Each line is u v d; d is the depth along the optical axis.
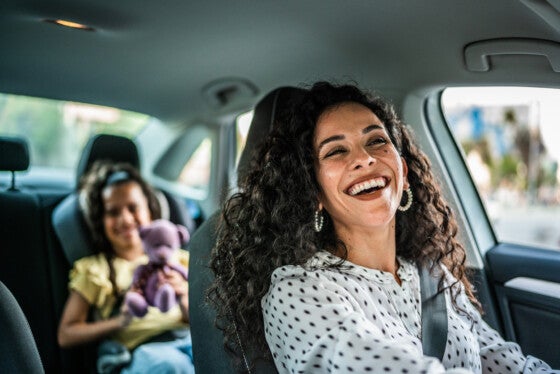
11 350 1.33
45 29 2.05
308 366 1.30
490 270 2.24
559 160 5.01
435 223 1.70
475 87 2.07
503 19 1.67
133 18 1.96
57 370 2.45
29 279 2.46
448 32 1.83
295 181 1.47
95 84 2.62
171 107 2.94
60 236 2.55
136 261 2.61
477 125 5.23
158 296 2.39
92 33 2.09
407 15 1.80
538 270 2.08
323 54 2.17
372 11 1.82
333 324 1.29
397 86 2.20
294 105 1.53
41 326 2.43
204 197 3.22
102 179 2.63
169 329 2.45
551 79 1.81
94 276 2.47
